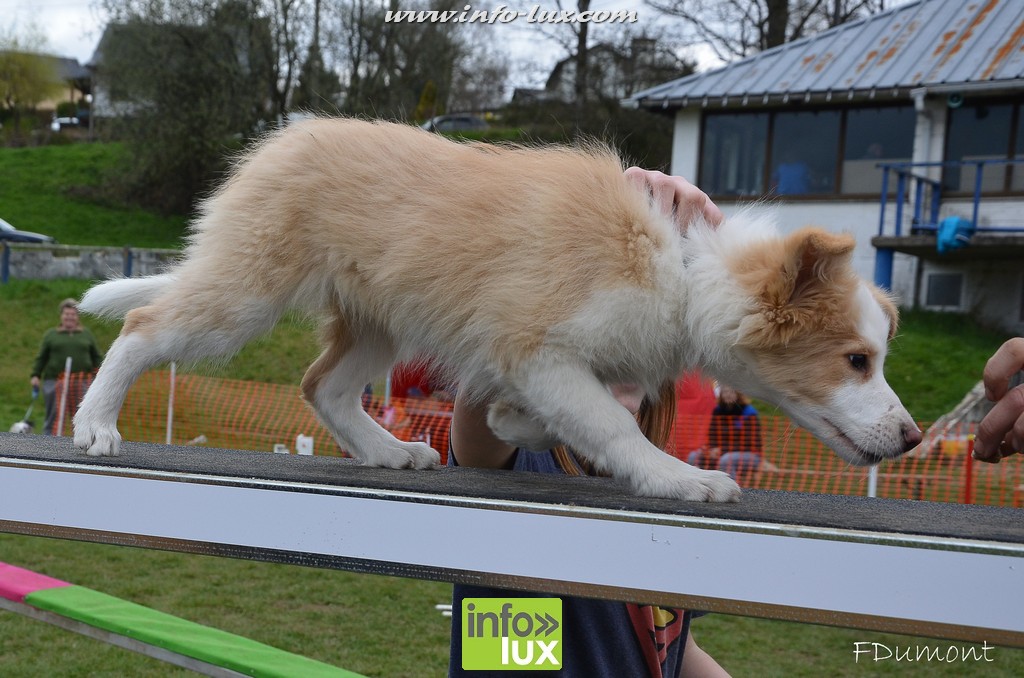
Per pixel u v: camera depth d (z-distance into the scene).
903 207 15.31
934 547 1.37
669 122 23.31
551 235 2.20
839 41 16.58
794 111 16.09
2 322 16.28
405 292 2.37
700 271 2.26
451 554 1.71
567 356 2.19
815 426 2.22
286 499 1.85
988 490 6.80
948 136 15.13
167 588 5.83
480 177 2.36
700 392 6.76
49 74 44.00
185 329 2.54
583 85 23.20
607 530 1.60
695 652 2.55
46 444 2.73
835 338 2.18
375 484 1.92
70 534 2.05
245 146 2.91
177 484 1.95
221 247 2.57
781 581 1.47
